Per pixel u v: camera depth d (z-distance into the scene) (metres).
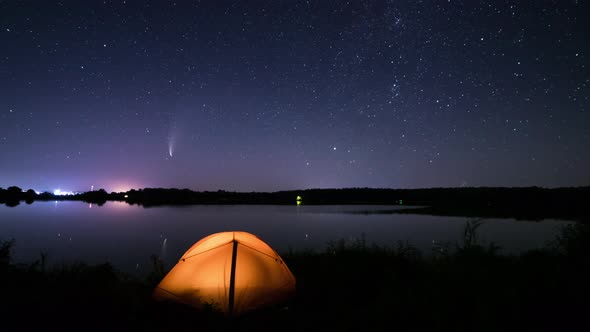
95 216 39.84
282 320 5.49
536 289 5.62
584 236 8.03
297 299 6.38
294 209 57.62
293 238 19.86
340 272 7.79
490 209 42.00
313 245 16.53
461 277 6.39
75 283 6.55
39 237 20.94
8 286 6.43
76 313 5.31
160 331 5.05
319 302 6.22
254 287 6.10
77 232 23.69
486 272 6.61
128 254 14.88
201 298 5.96
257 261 6.45
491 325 4.66
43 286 6.48
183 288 6.09
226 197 111.62
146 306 5.87
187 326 5.21
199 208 62.72
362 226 27.11
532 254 8.45
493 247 8.49
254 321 5.46
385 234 21.45
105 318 5.24
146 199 110.19
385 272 7.77
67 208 59.28
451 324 4.86
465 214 37.97
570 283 5.70
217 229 25.55
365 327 5.04
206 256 6.43
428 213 41.59
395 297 5.89
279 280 6.48
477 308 5.11
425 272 7.59
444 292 5.81
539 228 23.55
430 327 4.88
